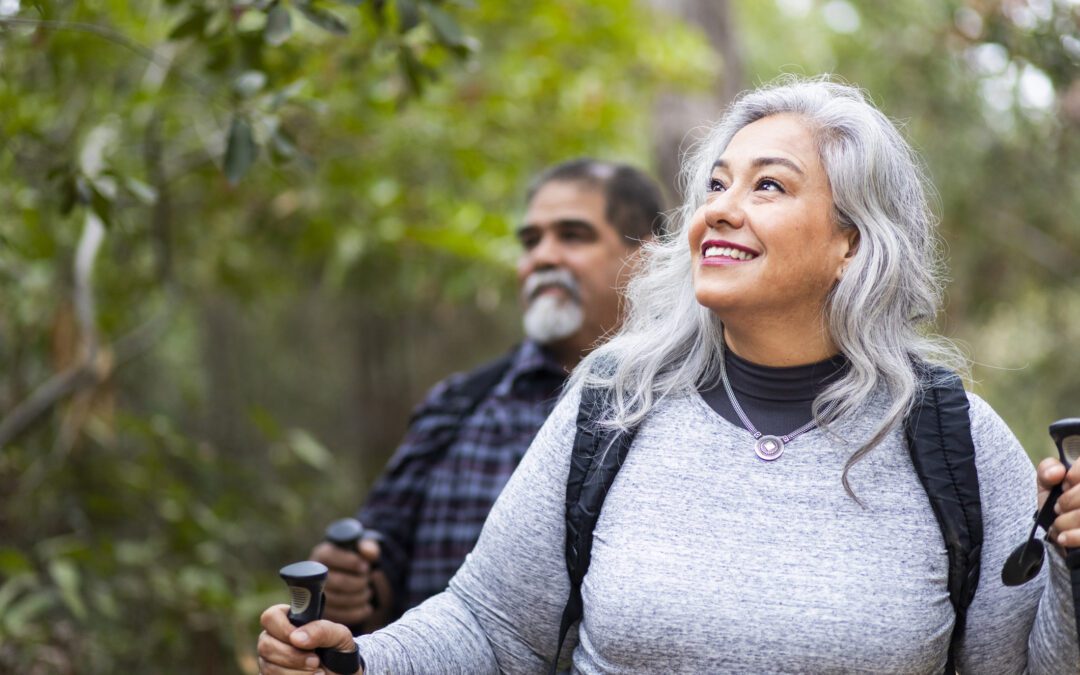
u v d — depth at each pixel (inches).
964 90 196.5
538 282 96.0
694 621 53.1
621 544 55.4
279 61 107.3
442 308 207.6
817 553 53.2
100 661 121.1
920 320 59.1
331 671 54.3
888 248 56.2
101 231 114.7
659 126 175.3
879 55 204.8
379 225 144.4
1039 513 51.6
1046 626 53.1
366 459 257.8
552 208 96.3
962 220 217.6
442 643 58.6
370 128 139.6
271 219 152.5
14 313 125.8
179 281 160.2
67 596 109.6
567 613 58.3
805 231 55.6
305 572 53.4
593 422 58.5
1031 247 225.9
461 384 97.7
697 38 161.8
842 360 57.6
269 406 256.1
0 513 123.3
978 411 56.2
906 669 52.6
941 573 53.8
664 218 101.2
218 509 136.4
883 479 54.7
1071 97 146.1
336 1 79.1
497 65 147.8
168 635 124.6
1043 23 130.3
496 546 60.0
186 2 87.4
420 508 94.6
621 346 62.0
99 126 123.2
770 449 55.7
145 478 132.9
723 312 56.4
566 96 154.2
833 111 57.5
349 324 257.1
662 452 57.0
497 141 155.8
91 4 114.3
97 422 127.7
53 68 114.4
